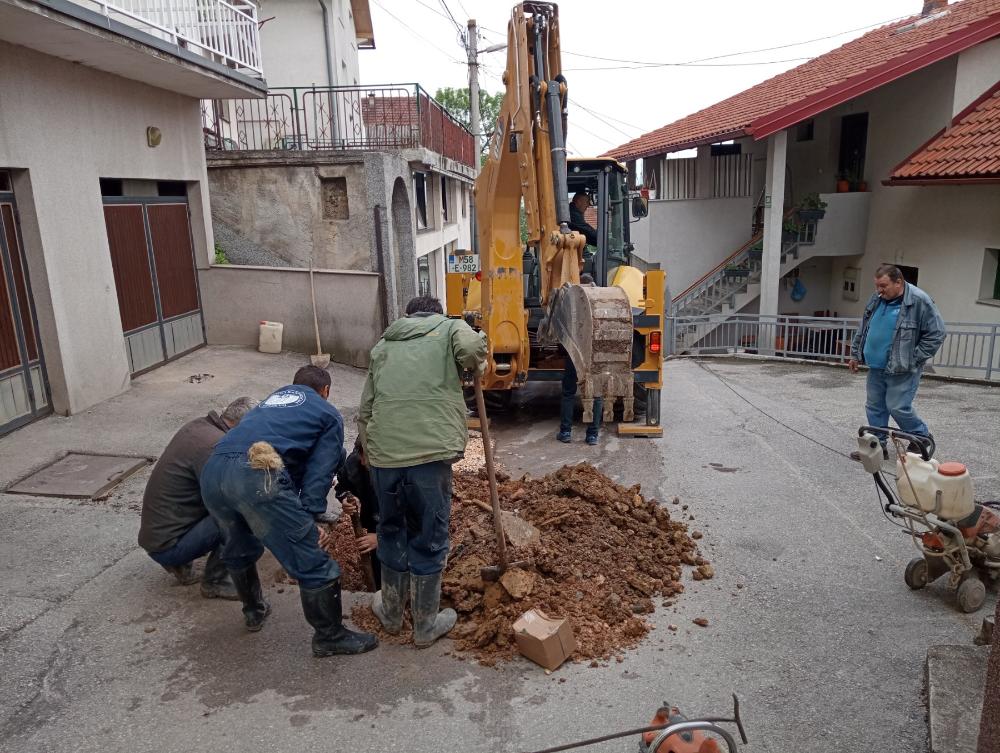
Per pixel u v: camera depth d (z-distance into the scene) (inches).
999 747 90.5
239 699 126.8
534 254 325.1
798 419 316.8
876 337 240.5
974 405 338.3
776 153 526.9
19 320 256.2
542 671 134.6
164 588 163.2
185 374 346.6
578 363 235.8
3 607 151.8
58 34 239.3
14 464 226.1
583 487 193.5
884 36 704.4
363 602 159.3
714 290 630.5
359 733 118.3
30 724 120.0
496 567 156.4
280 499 128.1
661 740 93.2
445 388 136.3
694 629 148.4
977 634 145.0
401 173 487.8
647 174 743.1
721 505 214.7
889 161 553.0
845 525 199.3
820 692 127.9
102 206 298.5
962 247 471.2
